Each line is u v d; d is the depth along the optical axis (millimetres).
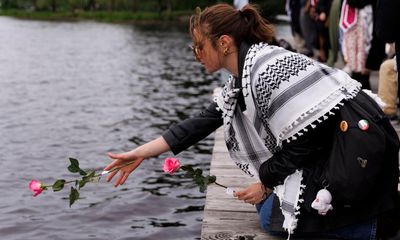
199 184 3568
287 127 3229
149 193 6398
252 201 3561
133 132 9812
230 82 3564
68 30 43938
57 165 7645
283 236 3619
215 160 5516
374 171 3113
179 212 5867
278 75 3205
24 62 21922
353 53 8461
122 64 21625
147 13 67000
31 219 5645
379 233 3400
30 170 7379
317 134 3252
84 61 22656
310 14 11734
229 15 3348
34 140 9070
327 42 11211
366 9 8289
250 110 3344
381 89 6973
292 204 3316
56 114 11398
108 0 69938
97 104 12664
